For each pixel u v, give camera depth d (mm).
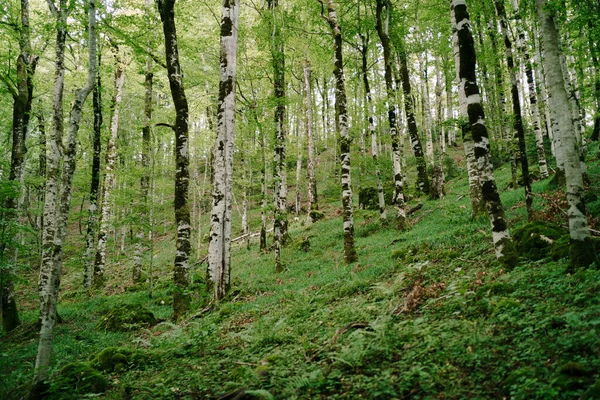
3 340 12352
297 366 5539
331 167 42125
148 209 18578
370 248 15461
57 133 13523
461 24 8445
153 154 19234
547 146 23828
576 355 3902
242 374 5762
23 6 14906
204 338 7996
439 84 27797
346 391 4500
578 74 16484
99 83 18375
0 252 11211
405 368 4648
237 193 33844
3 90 14602
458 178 28312
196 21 21234
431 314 6473
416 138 24422
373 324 6062
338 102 15133
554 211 11070
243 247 26547
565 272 6336
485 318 5562
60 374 7074
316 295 10328
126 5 17312
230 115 13258
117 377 7301
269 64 18688
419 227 16484
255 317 9766
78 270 28984
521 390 3570
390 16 20062
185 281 12406
